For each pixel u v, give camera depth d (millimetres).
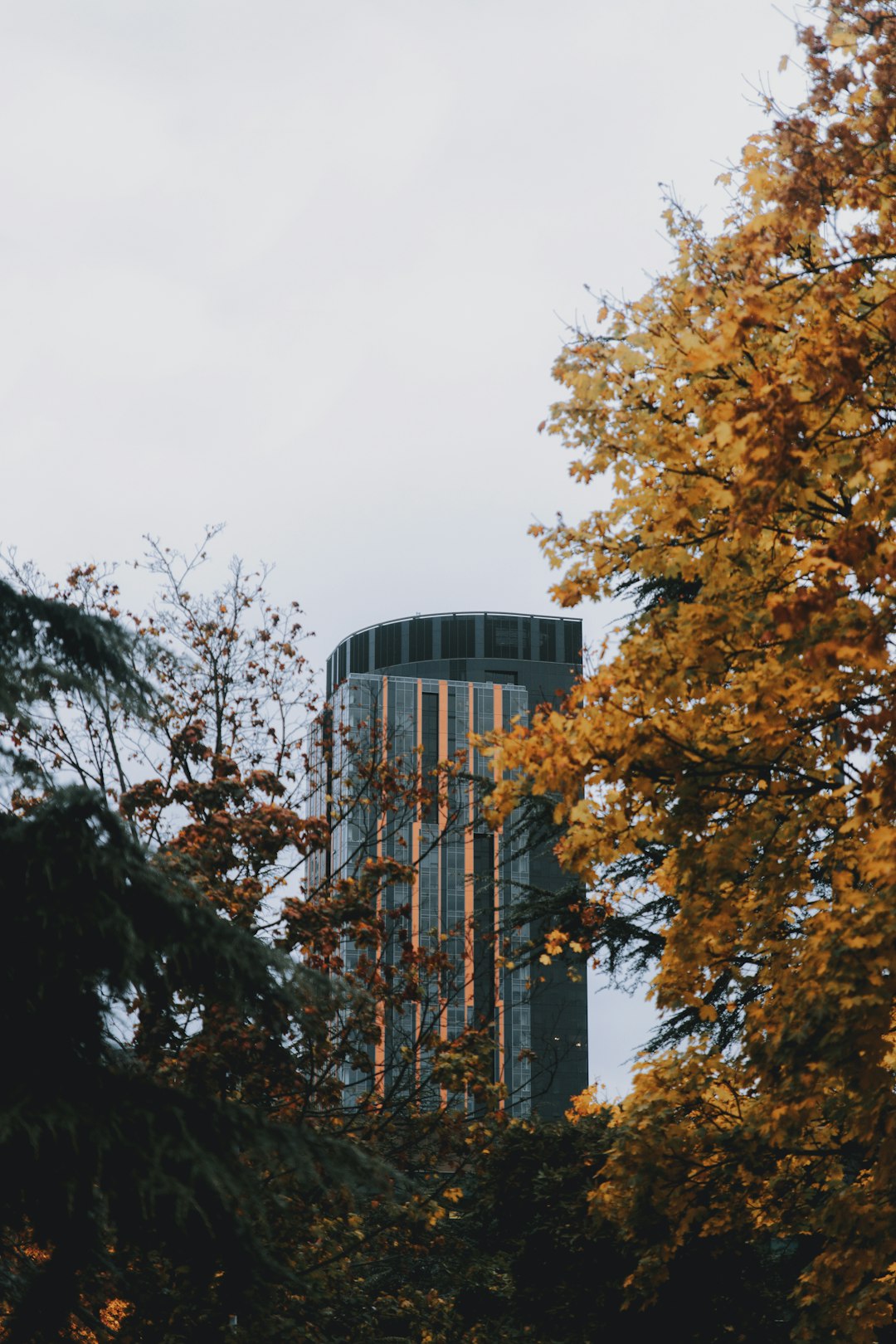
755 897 12305
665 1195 13258
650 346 11438
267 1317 11719
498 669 114688
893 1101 10547
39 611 11336
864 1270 11359
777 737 10938
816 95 10781
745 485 9641
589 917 16859
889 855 9875
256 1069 14867
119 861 10703
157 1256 13680
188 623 19344
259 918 15938
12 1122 9453
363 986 15898
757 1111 11656
